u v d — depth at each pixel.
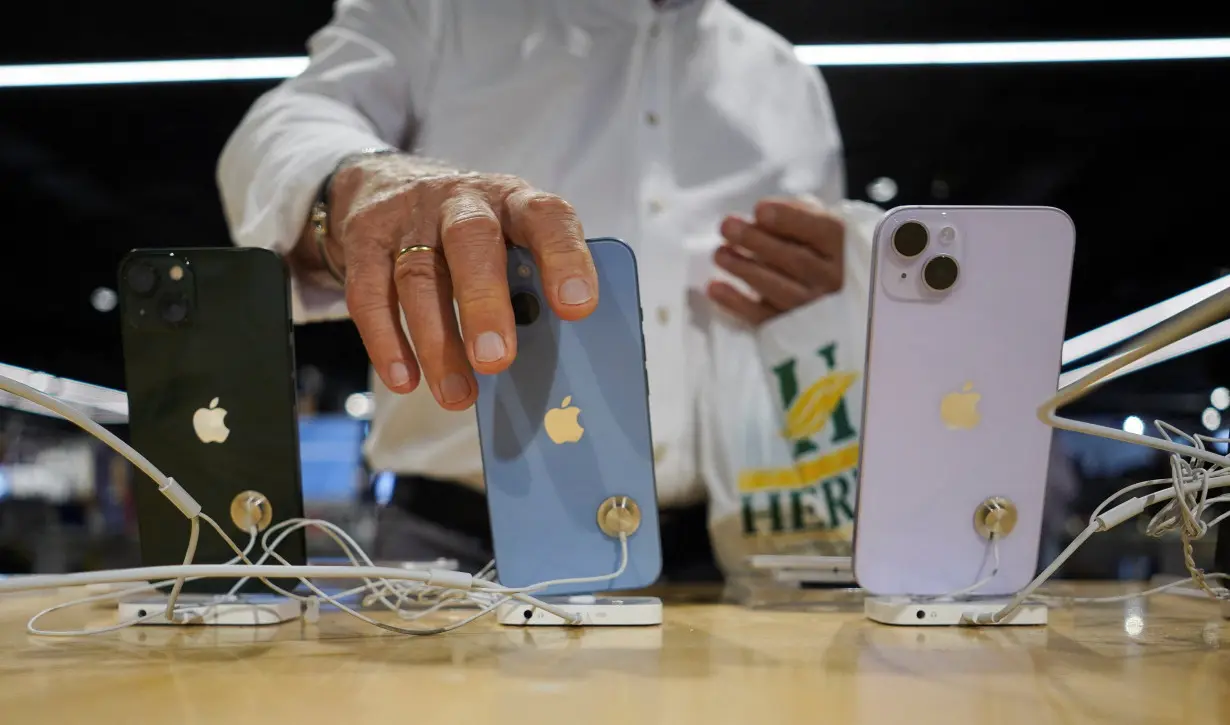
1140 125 2.05
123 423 1.31
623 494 0.48
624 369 0.48
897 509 0.50
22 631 0.45
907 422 0.50
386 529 0.79
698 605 0.56
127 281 0.51
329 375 2.13
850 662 0.37
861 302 0.75
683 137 0.87
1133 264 2.49
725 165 0.87
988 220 0.49
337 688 0.32
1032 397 0.50
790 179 0.89
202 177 2.56
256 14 1.71
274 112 0.72
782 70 0.95
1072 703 0.31
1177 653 0.40
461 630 0.45
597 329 0.48
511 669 0.36
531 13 0.83
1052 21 1.61
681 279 0.81
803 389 0.76
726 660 0.37
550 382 0.48
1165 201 2.36
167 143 2.35
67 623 0.48
